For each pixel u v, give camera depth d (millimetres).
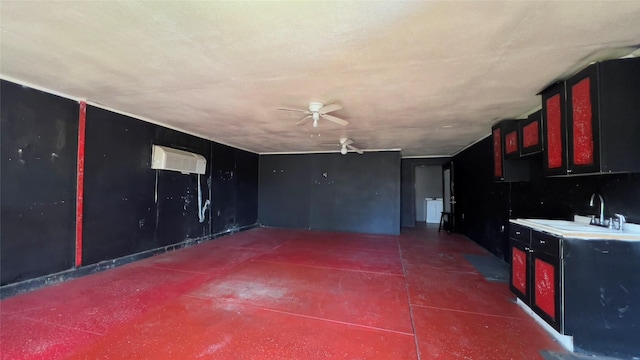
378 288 3197
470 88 2707
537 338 2188
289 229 7348
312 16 1564
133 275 3529
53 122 3098
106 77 2559
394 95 2928
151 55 2090
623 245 1962
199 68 2311
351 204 7105
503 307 2729
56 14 1577
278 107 3412
